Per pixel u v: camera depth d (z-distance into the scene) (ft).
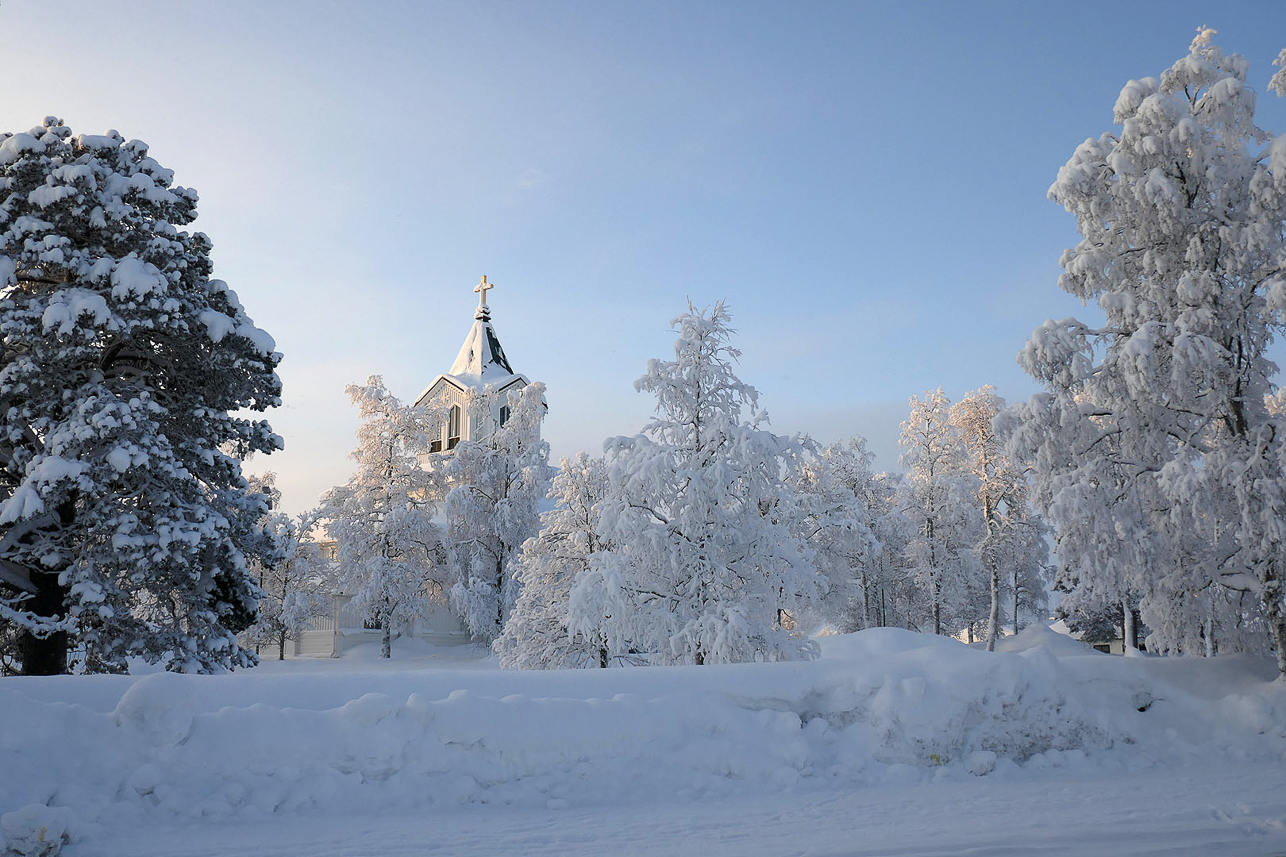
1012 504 144.66
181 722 26.89
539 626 88.17
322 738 27.73
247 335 60.59
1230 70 53.57
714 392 70.28
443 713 29.19
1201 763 35.58
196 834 22.74
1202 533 51.65
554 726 30.22
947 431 149.38
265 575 162.40
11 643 59.52
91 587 52.54
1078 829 23.44
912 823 24.53
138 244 58.23
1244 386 51.34
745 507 67.41
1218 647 54.65
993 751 34.88
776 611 69.62
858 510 126.11
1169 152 52.44
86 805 23.49
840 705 35.50
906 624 159.02
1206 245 52.21
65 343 53.21
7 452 57.31
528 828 23.80
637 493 65.26
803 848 21.38
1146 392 50.72
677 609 65.82
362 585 157.58
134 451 52.95
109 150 60.64
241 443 66.23
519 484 154.30
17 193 56.75
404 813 25.88
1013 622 168.66
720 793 29.35
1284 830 23.15
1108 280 55.42
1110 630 169.99
